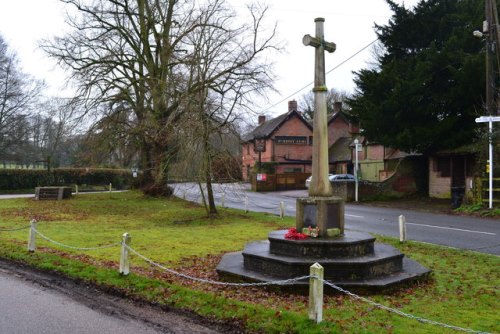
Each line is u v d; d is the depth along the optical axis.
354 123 33.16
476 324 6.34
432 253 11.74
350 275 8.04
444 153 27.72
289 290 7.75
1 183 41.38
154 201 28.16
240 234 15.23
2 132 43.47
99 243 12.98
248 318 6.42
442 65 26.38
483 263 10.48
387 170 36.66
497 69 24.67
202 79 19.19
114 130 25.34
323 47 9.57
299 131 52.47
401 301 7.40
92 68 25.30
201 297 7.39
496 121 21.09
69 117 24.98
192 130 17.55
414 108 27.25
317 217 9.05
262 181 45.03
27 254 10.93
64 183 46.94
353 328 5.93
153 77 26.34
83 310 7.07
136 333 6.09
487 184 22.11
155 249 12.16
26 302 7.46
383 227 17.12
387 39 30.84
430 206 25.53
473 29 25.75
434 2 29.08
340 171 47.22
